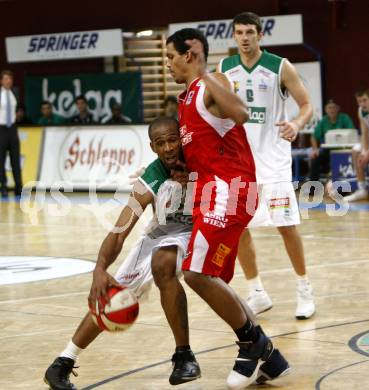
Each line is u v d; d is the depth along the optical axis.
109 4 25.48
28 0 26.44
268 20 22.70
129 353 7.04
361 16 22.36
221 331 7.68
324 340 7.26
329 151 20.11
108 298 5.78
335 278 9.99
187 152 6.09
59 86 25.73
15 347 7.32
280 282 9.85
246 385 6.01
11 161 21.53
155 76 25.77
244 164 6.09
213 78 5.88
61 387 6.04
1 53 26.92
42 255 12.37
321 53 22.86
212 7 24.09
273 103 8.22
